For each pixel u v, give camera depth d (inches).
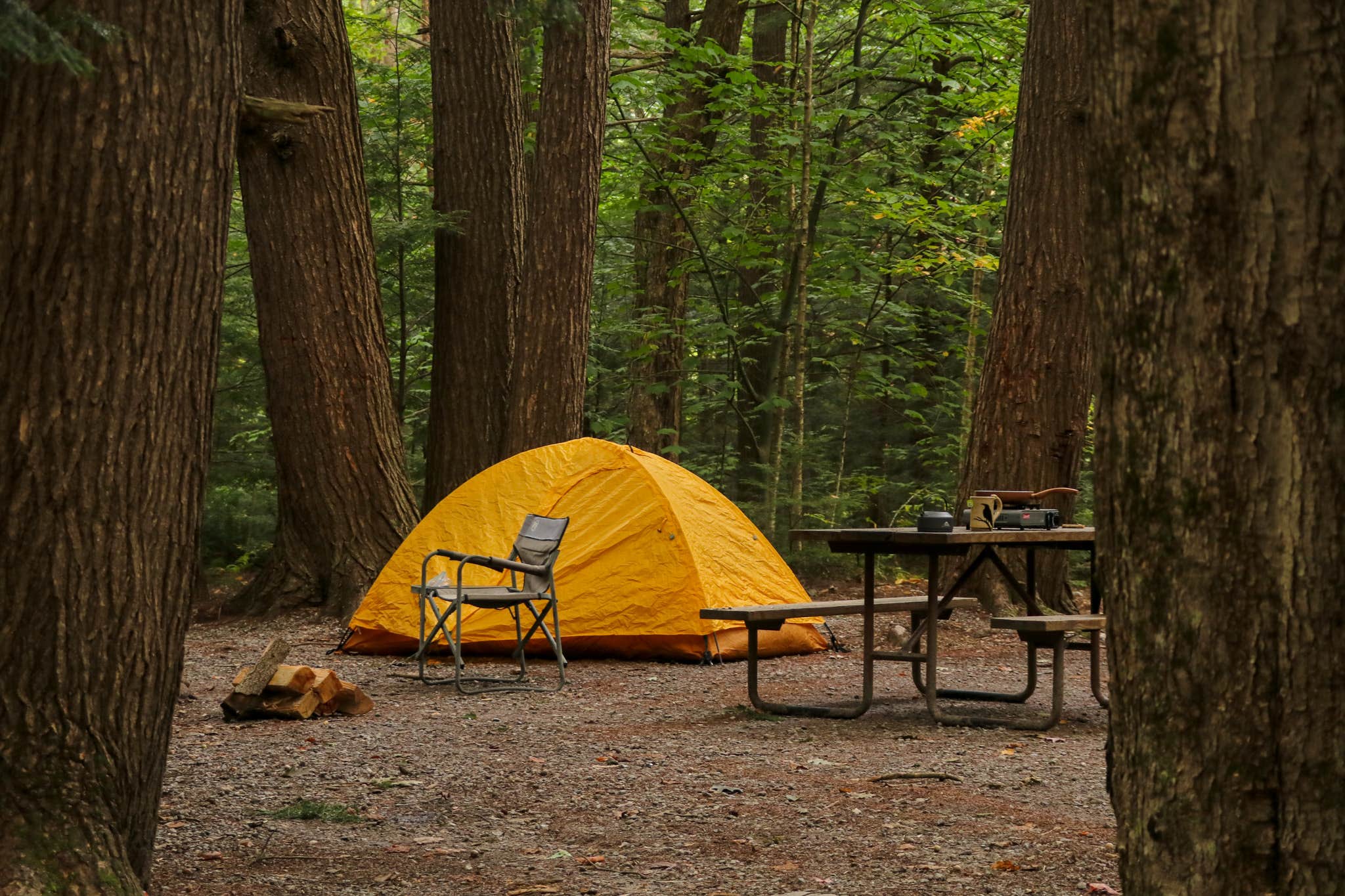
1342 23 74.4
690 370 786.2
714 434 768.9
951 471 699.4
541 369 497.7
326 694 273.3
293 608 452.1
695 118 693.3
